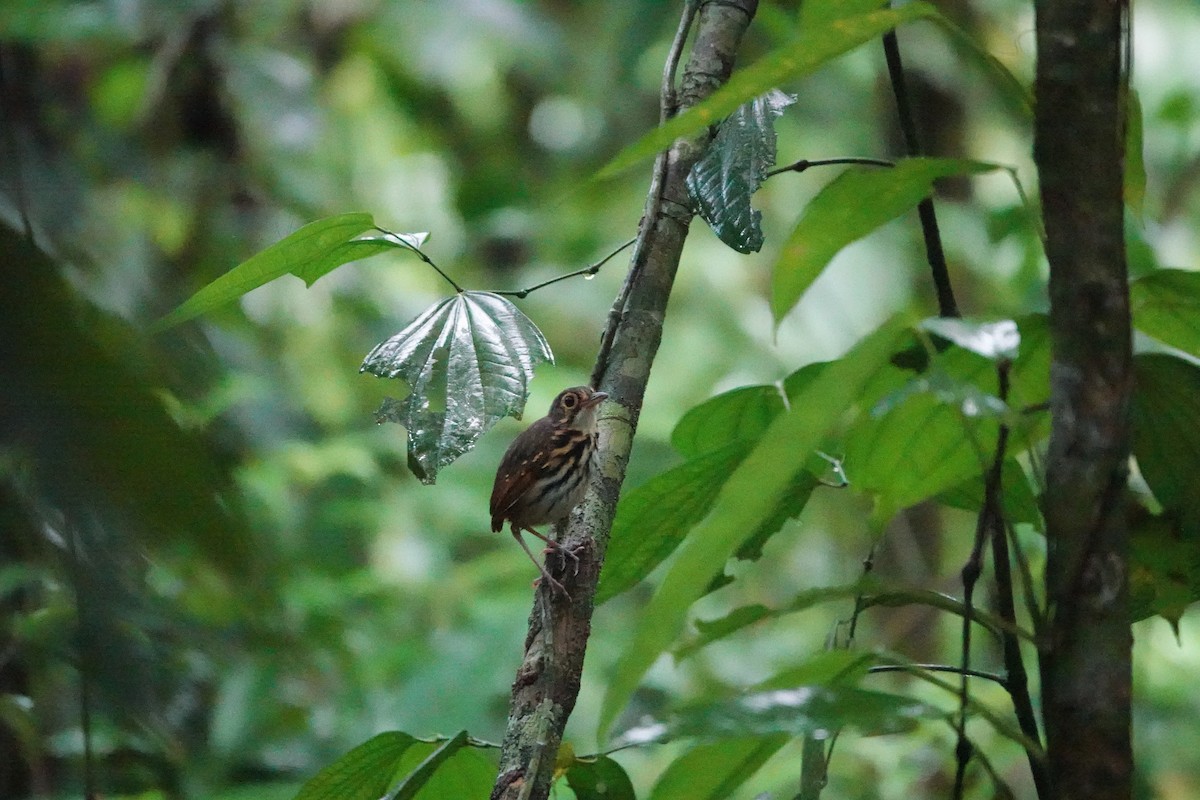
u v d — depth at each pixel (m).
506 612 14.99
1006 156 18.22
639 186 23.62
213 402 3.72
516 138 25.91
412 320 5.98
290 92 18.84
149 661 3.42
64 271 3.16
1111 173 3.53
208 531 2.73
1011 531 3.82
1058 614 3.56
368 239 6.02
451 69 23.14
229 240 17.47
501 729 14.11
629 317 6.32
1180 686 12.86
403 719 13.37
